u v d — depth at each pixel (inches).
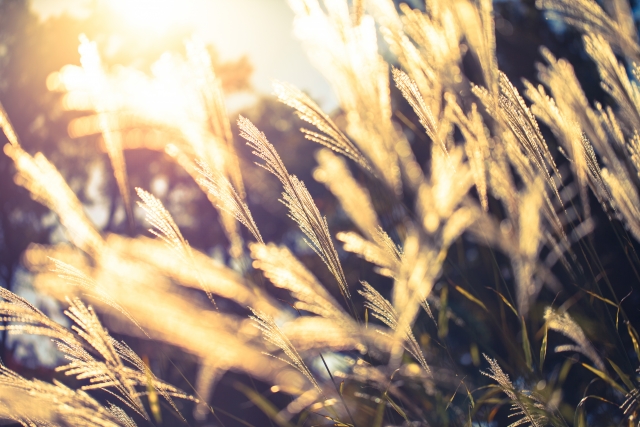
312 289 71.7
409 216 78.4
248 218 70.7
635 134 69.7
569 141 71.2
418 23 75.0
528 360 75.3
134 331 73.3
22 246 178.1
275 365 74.8
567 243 72.7
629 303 86.6
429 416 78.7
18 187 201.8
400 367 78.4
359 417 78.3
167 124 72.5
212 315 71.1
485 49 72.0
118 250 70.2
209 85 72.9
